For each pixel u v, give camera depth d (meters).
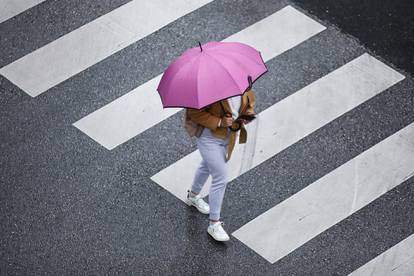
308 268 15.94
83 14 19.47
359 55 18.67
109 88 18.34
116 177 17.12
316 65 18.55
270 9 19.39
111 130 17.72
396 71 18.42
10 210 16.72
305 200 16.72
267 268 15.94
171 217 16.59
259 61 14.83
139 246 16.25
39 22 19.41
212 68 14.43
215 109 14.62
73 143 17.58
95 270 15.99
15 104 18.16
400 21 19.19
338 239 16.23
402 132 17.59
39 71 18.64
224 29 19.12
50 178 17.12
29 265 16.06
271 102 18.00
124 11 19.47
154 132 17.69
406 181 16.89
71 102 18.16
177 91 14.45
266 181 16.98
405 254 16.06
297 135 17.53
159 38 19.05
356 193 16.77
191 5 19.48
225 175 15.40
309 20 19.19
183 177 17.09
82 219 16.59
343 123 17.70
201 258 16.11
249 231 16.38
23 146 17.56
